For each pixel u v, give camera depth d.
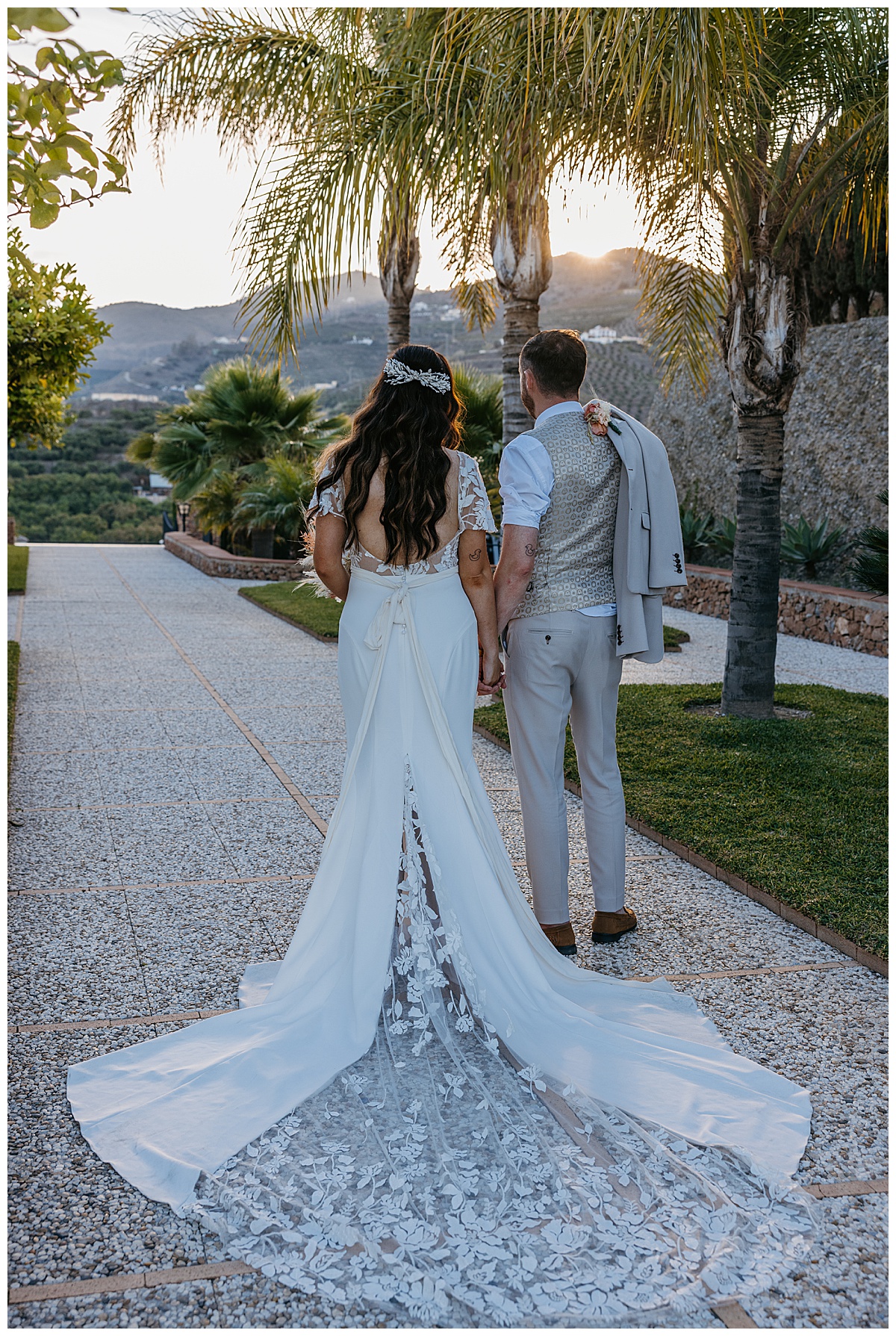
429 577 2.76
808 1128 2.32
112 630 10.24
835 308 13.02
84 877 3.88
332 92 5.89
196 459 17.50
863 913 3.45
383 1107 2.36
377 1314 1.78
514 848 4.31
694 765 5.30
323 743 6.01
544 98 5.13
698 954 3.30
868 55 5.75
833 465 11.91
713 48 4.36
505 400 6.93
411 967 2.65
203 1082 2.40
